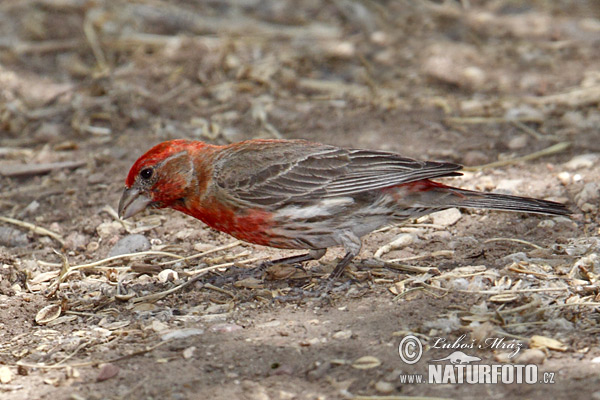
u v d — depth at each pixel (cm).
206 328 944
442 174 1019
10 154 1512
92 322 989
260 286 1048
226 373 838
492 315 923
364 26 2016
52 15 2052
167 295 1042
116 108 1645
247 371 841
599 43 1911
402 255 1120
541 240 1132
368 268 1077
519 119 1555
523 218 1204
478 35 1978
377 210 1044
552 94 1666
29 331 974
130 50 1892
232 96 1702
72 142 1538
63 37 1959
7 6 2114
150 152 1042
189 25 2012
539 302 935
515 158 1408
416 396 785
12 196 1378
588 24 2014
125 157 1484
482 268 1037
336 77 1791
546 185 1296
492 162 1405
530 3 2159
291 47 1909
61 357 898
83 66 1841
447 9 2117
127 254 1145
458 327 905
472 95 1684
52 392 825
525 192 1280
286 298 1009
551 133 1497
